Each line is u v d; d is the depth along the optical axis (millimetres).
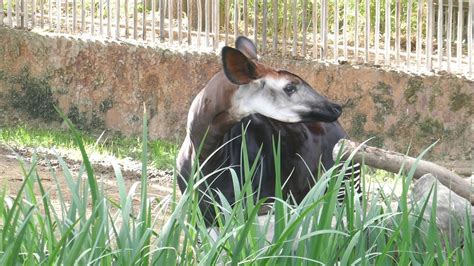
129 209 4543
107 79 15555
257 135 7008
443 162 14570
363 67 14898
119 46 15516
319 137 7477
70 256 4195
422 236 5258
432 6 14945
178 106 15305
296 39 15164
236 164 6926
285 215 4660
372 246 4840
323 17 15203
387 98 14844
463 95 14805
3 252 4328
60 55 15672
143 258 4434
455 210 5684
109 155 13750
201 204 6895
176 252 4500
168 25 16500
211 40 15852
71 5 17188
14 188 10867
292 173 7230
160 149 14070
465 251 4840
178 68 15273
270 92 6801
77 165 12750
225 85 6801
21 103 15812
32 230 4699
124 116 15500
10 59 15828
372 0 17438
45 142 14062
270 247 4465
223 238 4352
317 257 4637
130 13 17219
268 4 16781
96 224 4516
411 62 15664
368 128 14852
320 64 14875
